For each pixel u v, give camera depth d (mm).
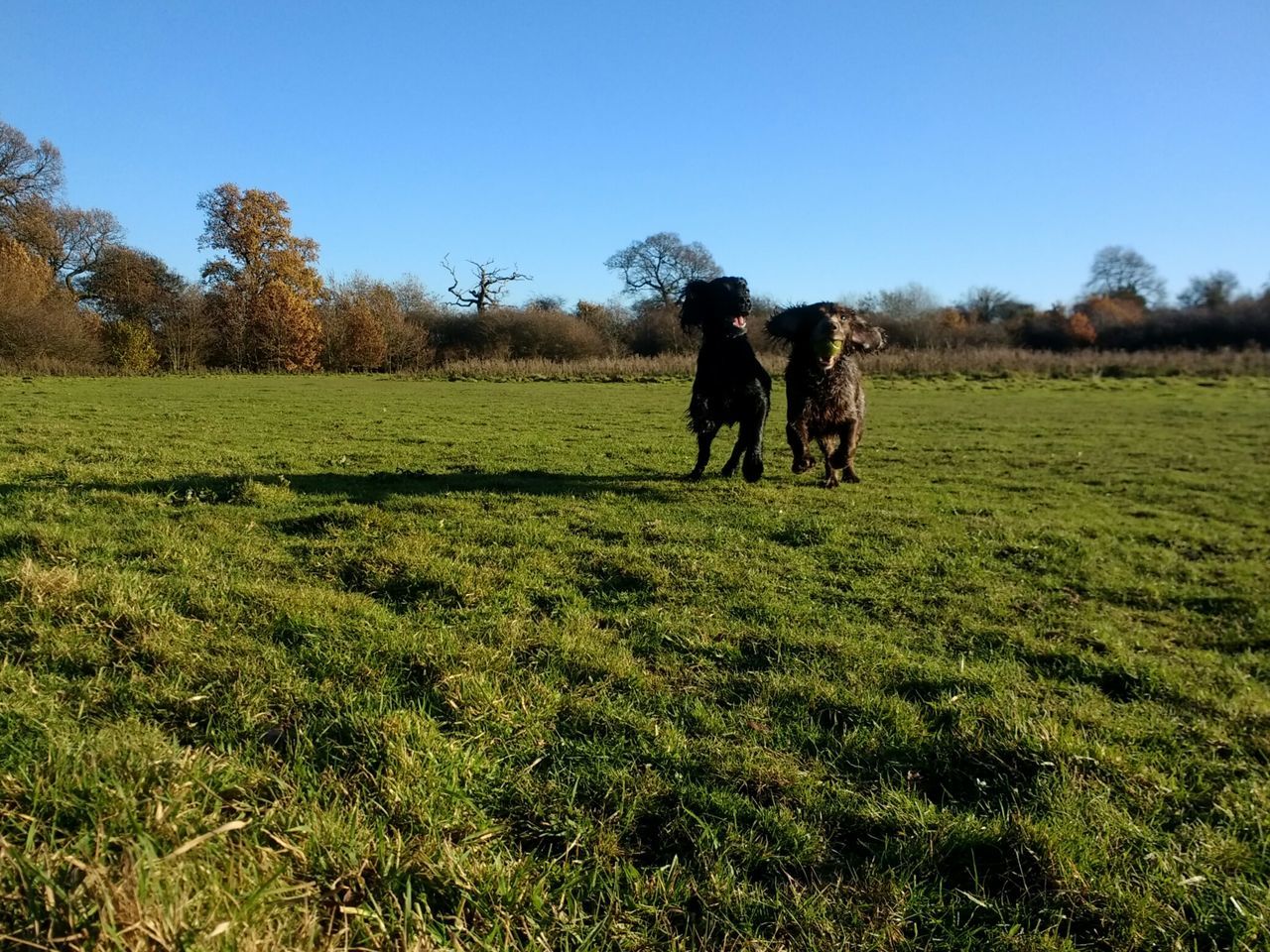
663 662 3627
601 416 17797
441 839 2143
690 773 2680
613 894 2041
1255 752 3115
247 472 8508
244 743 2627
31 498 6246
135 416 15156
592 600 4535
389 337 49438
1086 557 6184
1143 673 3805
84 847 1804
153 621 3533
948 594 4988
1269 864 2334
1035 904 2115
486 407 20234
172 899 1620
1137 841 2396
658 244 55344
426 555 5055
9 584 3801
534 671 3395
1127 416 19797
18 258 39625
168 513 6105
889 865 2262
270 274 47906
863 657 3764
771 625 4223
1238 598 5297
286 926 1698
